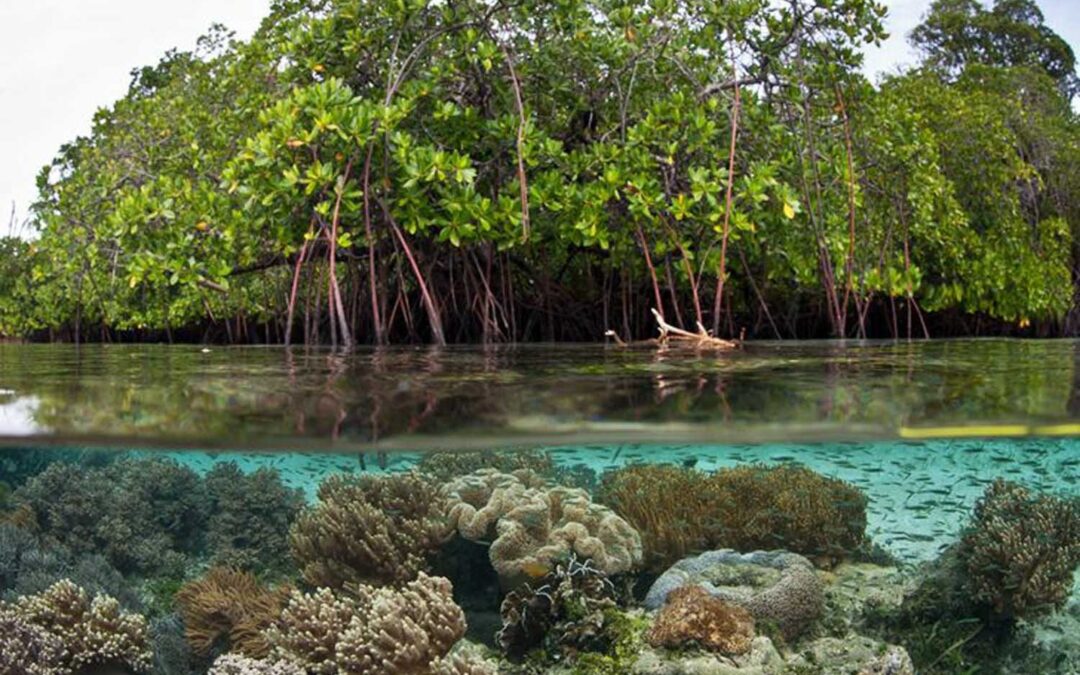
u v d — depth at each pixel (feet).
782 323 33.86
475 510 24.49
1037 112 60.49
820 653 20.84
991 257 41.32
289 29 30.76
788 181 29.37
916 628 22.75
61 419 13.80
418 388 16.15
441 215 27.17
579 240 26.84
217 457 23.22
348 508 24.30
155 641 23.99
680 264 27.35
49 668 21.59
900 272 34.96
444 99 28.35
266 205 26.84
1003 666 22.43
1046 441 17.65
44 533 28.96
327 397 15.34
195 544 29.19
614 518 24.64
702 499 27.25
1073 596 24.91
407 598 21.09
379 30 27.84
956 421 13.78
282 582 25.55
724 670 19.04
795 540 26.68
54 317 45.09
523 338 32.07
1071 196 55.83
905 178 35.45
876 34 28.07
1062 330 49.67
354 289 31.01
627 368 18.88
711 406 14.40
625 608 22.58
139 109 39.04
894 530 28.66
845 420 13.64
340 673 19.57
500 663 20.47
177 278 28.71
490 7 27.86
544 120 29.71
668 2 26.86
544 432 13.46
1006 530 23.73
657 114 26.55
